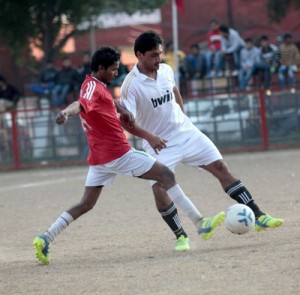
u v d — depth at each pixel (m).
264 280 24.48
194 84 91.00
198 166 33.00
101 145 30.67
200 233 31.25
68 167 80.25
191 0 126.19
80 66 91.12
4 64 110.94
